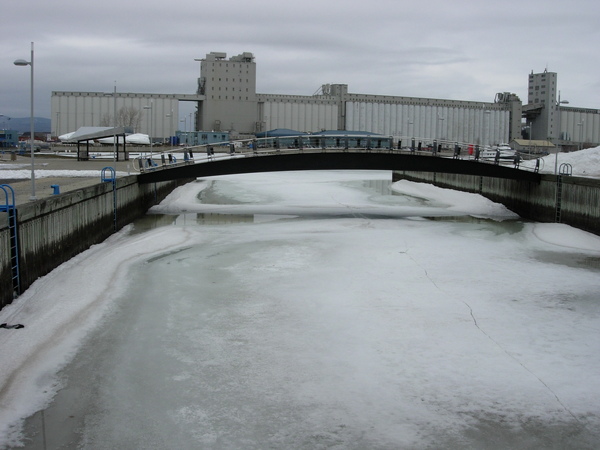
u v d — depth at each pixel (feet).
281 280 97.86
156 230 142.92
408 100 597.11
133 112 519.19
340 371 63.41
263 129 538.47
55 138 539.70
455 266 109.09
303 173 373.81
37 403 55.83
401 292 91.61
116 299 86.48
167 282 96.02
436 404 56.70
